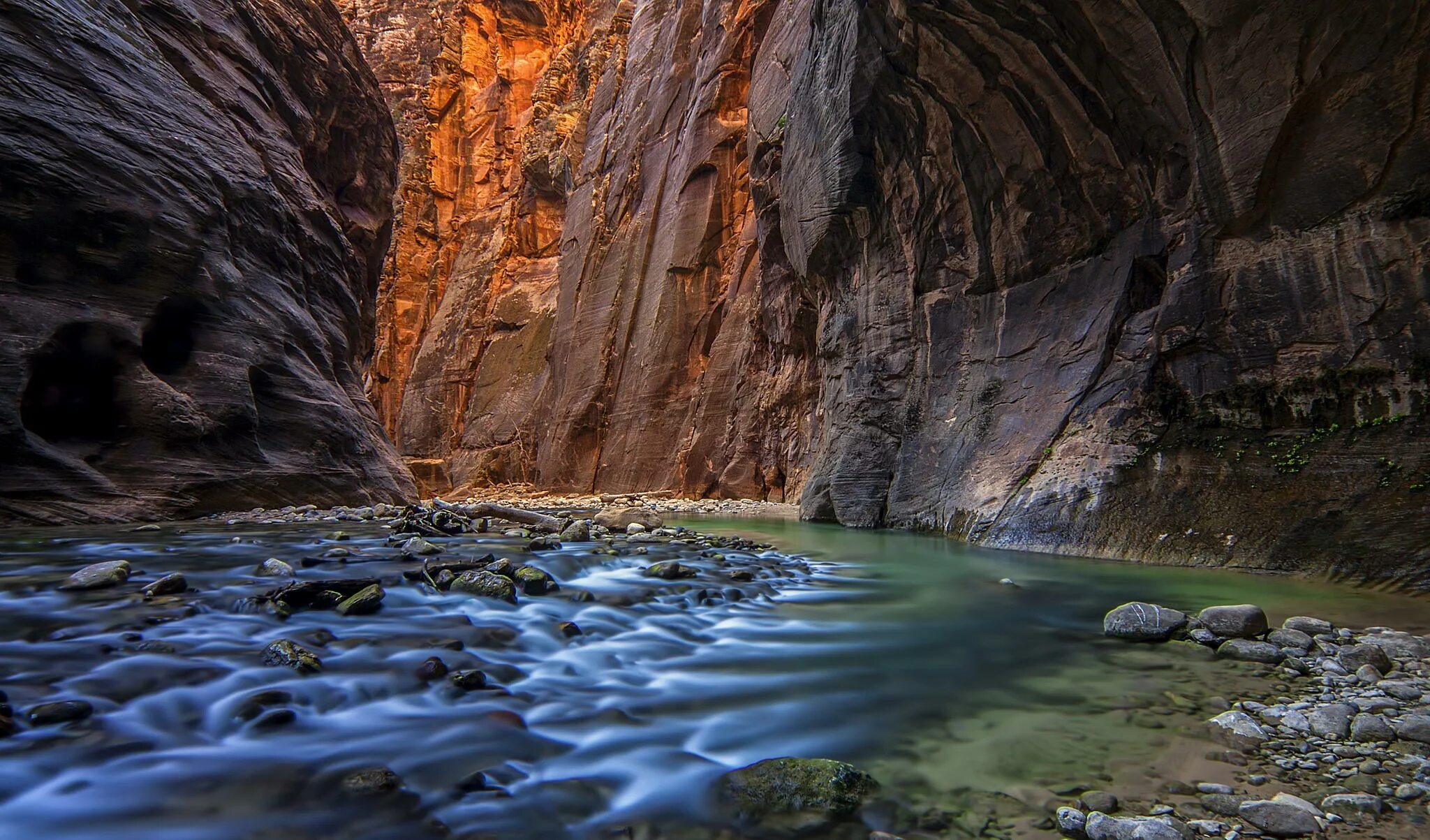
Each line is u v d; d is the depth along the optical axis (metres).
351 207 20.61
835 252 15.45
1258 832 2.31
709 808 2.43
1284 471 7.27
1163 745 2.99
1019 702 3.53
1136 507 8.16
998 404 10.72
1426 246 6.71
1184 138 8.76
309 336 13.79
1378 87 6.96
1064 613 5.43
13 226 8.77
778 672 3.97
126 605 4.36
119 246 9.92
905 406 12.79
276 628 4.10
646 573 6.53
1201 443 8.04
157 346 10.80
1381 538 6.21
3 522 7.89
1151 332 8.74
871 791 2.56
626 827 2.29
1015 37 9.77
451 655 3.83
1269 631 4.66
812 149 15.68
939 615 5.36
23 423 8.64
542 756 2.80
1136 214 9.52
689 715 3.29
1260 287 7.84
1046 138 10.26
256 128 14.86
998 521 9.59
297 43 17.78
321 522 9.74
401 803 2.38
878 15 11.06
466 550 7.01
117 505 8.95
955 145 11.53
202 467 10.25
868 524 12.56
